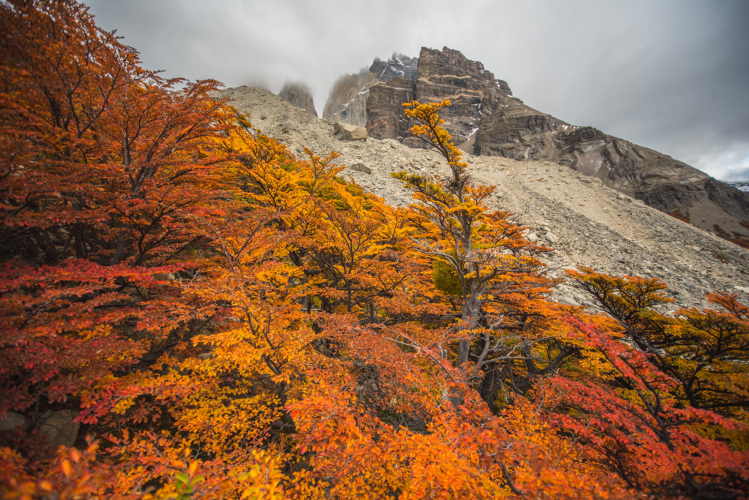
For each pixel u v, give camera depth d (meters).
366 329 6.72
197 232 5.63
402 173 11.35
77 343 3.72
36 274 3.57
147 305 5.04
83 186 4.29
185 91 6.35
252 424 5.36
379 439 4.06
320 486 4.19
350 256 10.92
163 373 6.02
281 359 5.55
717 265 40.12
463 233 11.85
